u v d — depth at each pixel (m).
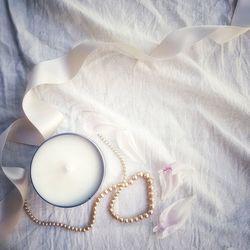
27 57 0.33
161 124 0.33
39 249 0.31
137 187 0.32
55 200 0.29
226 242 0.32
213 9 0.35
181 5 0.35
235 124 0.34
